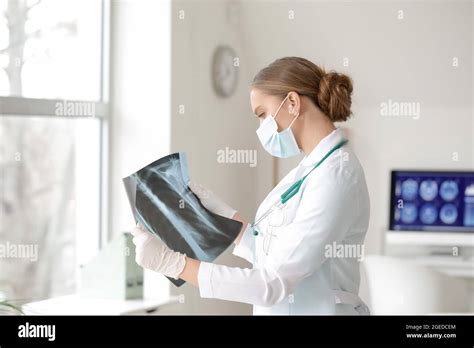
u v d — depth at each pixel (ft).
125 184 6.24
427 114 15.66
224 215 7.04
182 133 12.59
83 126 12.17
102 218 12.41
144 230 6.21
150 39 12.28
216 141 13.92
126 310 10.19
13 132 11.07
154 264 6.10
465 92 15.39
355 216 6.22
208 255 6.29
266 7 14.62
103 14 12.41
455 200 15.60
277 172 15.64
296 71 6.42
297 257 6.06
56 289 11.93
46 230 11.69
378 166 15.89
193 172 13.05
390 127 15.78
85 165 12.26
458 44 15.07
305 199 6.24
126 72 12.41
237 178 14.87
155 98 12.26
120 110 12.44
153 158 12.30
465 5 14.69
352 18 14.71
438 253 15.70
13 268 11.23
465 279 15.26
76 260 12.20
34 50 11.14
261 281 6.02
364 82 15.47
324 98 6.38
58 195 11.85
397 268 12.76
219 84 13.88
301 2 14.60
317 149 6.39
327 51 15.14
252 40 15.05
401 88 15.51
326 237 6.08
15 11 10.80
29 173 11.36
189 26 12.78
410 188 15.74
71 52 11.86
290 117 6.44
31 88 11.10
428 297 12.59
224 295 6.08
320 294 6.40
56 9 11.53
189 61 12.80
